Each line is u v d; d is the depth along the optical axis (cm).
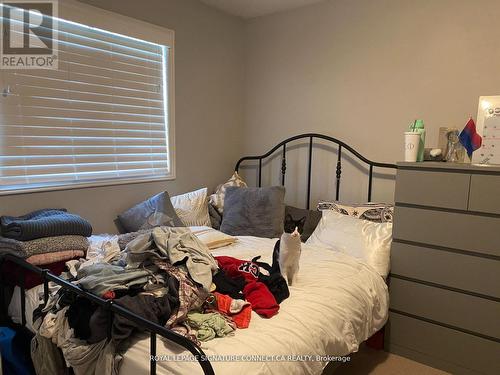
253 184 345
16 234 172
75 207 226
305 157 309
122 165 253
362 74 273
